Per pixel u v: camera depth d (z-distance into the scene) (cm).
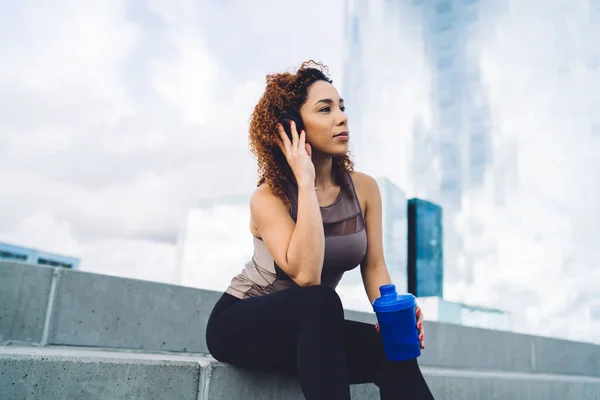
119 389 102
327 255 112
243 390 114
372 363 103
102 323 201
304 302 93
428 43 2692
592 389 261
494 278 2184
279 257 103
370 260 128
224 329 106
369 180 134
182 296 226
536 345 321
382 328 96
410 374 97
